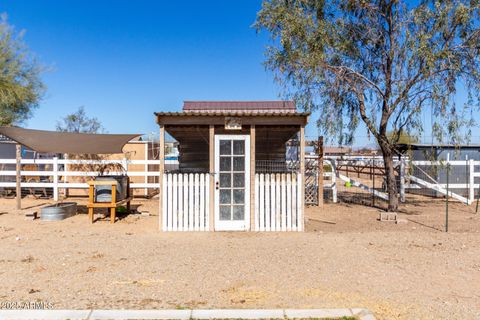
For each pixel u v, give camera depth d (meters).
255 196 9.23
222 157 9.22
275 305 4.59
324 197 16.55
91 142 11.57
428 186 14.98
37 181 16.28
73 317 4.13
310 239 8.30
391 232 9.12
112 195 10.48
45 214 10.77
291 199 9.26
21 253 7.04
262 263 6.42
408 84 11.02
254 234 8.86
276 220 9.23
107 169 16.20
